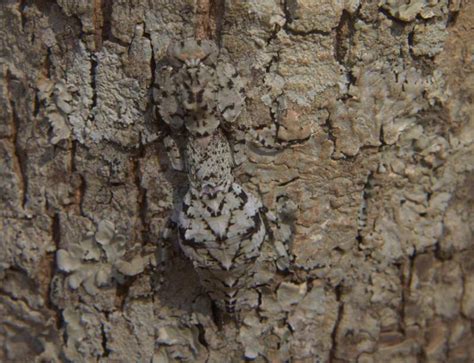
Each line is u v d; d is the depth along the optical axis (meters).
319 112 0.13
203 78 0.13
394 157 0.14
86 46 0.13
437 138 0.14
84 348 0.15
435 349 0.15
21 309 0.15
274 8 0.13
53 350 0.15
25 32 0.14
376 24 0.13
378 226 0.14
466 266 0.15
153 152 0.13
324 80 0.13
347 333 0.14
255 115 0.13
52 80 0.14
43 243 0.14
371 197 0.14
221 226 0.13
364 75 0.13
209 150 0.13
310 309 0.14
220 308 0.14
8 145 0.14
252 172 0.13
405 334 0.15
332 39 0.13
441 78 0.14
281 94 0.13
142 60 0.13
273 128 0.13
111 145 0.14
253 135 0.13
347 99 0.13
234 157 0.13
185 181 0.14
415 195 0.14
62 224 0.14
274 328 0.14
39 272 0.15
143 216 0.14
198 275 0.14
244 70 0.13
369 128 0.14
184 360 0.14
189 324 0.14
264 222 0.14
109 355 0.14
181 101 0.13
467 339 0.15
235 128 0.13
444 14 0.13
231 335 0.14
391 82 0.14
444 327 0.15
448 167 0.14
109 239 0.14
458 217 0.15
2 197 0.14
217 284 0.14
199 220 0.13
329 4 0.13
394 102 0.14
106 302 0.14
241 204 0.13
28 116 0.14
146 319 0.14
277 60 0.13
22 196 0.14
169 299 0.14
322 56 0.13
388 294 0.15
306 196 0.14
